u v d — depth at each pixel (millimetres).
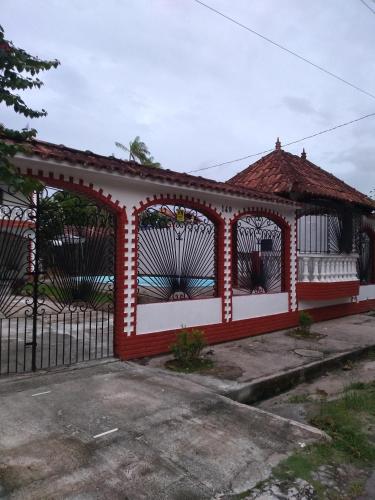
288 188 10711
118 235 6957
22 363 6531
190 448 3996
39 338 8375
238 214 9180
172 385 5742
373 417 5316
